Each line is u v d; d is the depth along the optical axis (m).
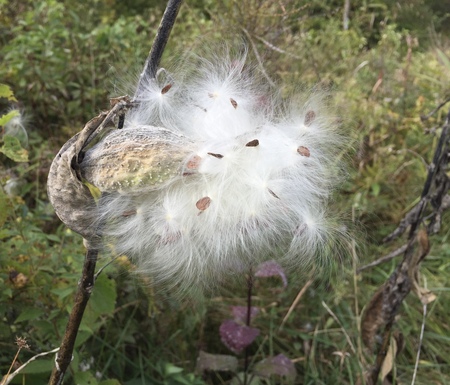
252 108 0.27
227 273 0.23
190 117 0.26
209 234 0.22
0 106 0.71
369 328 0.44
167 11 0.25
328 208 0.25
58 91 0.77
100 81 0.78
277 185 0.22
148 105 0.25
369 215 0.70
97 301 0.40
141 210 0.22
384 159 0.75
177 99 0.27
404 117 0.83
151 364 0.51
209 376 0.54
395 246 0.69
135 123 0.25
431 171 0.40
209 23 0.80
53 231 0.57
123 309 0.53
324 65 0.80
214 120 0.25
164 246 0.22
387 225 0.73
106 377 0.49
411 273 0.42
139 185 0.21
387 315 0.43
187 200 0.22
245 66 0.30
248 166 0.22
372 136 0.75
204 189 0.22
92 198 0.22
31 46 0.76
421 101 0.82
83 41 0.83
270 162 0.22
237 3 0.65
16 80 0.74
